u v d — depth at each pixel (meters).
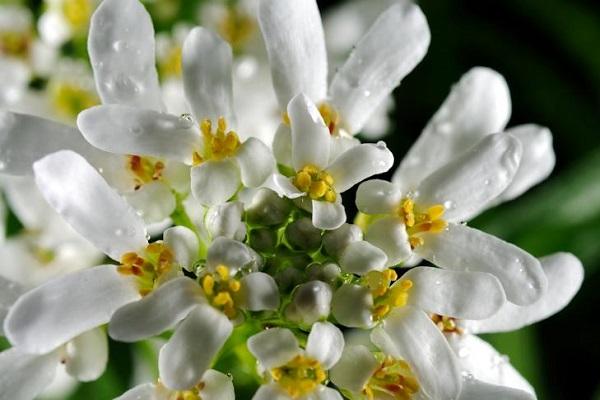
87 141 0.14
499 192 0.14
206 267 0.14
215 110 0.14
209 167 0.14
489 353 0.15
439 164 0.15
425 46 0.15
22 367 0.14
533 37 0.20
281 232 0.14
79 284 0.13
